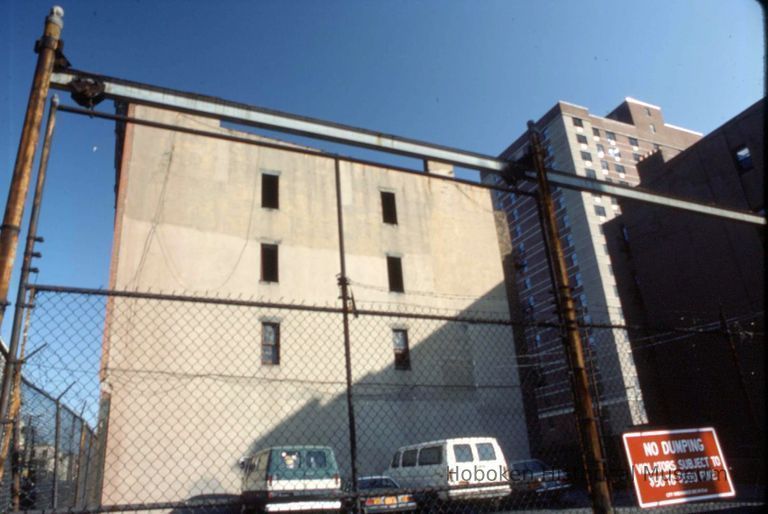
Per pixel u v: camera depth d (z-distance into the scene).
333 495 3.72
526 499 9.76
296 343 19.62
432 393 21.33
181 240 19.62
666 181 23.84
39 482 7.48
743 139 20.75
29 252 3.24
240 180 21.80
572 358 4.48
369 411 19.75
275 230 21.61
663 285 22.89
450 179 5.20
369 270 22.84
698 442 5.31
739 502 7.44
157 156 20.61
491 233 27.05
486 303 24.95
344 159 4.81
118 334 16.06
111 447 14.39
